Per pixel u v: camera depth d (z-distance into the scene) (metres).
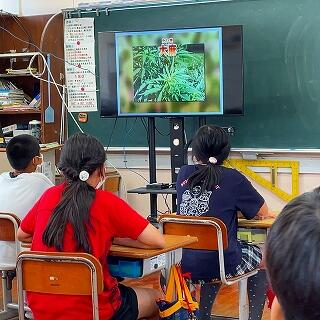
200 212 3.11
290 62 5.11
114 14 5.76
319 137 5.07
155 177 5.43
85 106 5.96
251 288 3.27
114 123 5.87
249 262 3.16
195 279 3.11
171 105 5.21
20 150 3.53
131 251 2.39
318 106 5.05
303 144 5.12
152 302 2.53
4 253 3.36
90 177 2.43
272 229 0.80
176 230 3.02
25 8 6.20
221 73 5.03
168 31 5.17
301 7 5.04
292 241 0.75
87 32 5.88
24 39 6.14
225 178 3.12
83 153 2.40
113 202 2.36
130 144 5.83
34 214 2.53
